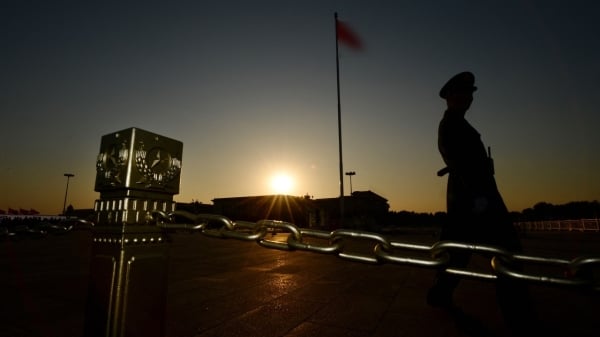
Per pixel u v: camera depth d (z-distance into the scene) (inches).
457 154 94.1
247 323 110.6
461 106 101.4
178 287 171.5
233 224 56.9
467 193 91.0
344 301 140.2
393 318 115.2
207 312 123.6
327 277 203.2
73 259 300.4
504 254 47.6
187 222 56.8
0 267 247.8
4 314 123.6
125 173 48.2
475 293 154.4
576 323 111.0
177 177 55.9
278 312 123.4
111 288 46.8
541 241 653.3
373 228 1355.8
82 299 146.7
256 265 263.3
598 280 41.8
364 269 237.3
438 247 50.9
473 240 89.7
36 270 232.1
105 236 49.8
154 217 52.1
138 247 48.9
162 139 54.0
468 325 101.7
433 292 106.7
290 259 307.6
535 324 78.7
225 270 234.5
